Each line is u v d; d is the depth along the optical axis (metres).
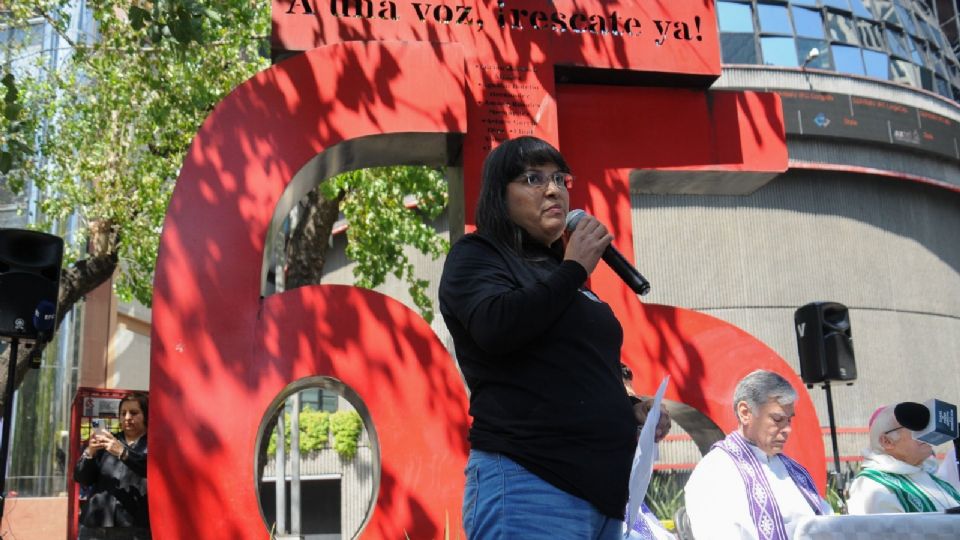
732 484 3.76
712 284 21.70
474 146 4.92
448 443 4.46
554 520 1.82
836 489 7.49
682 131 5.39
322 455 23.42
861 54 25.12
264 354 4.37
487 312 1.89
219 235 4.47
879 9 26.77
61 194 11.84
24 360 9.30
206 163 4.55
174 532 4.07
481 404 1.97
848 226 22.94
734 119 5.48
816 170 22.72
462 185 5.05
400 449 4.41
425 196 12.20
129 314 21.84
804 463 5.07
